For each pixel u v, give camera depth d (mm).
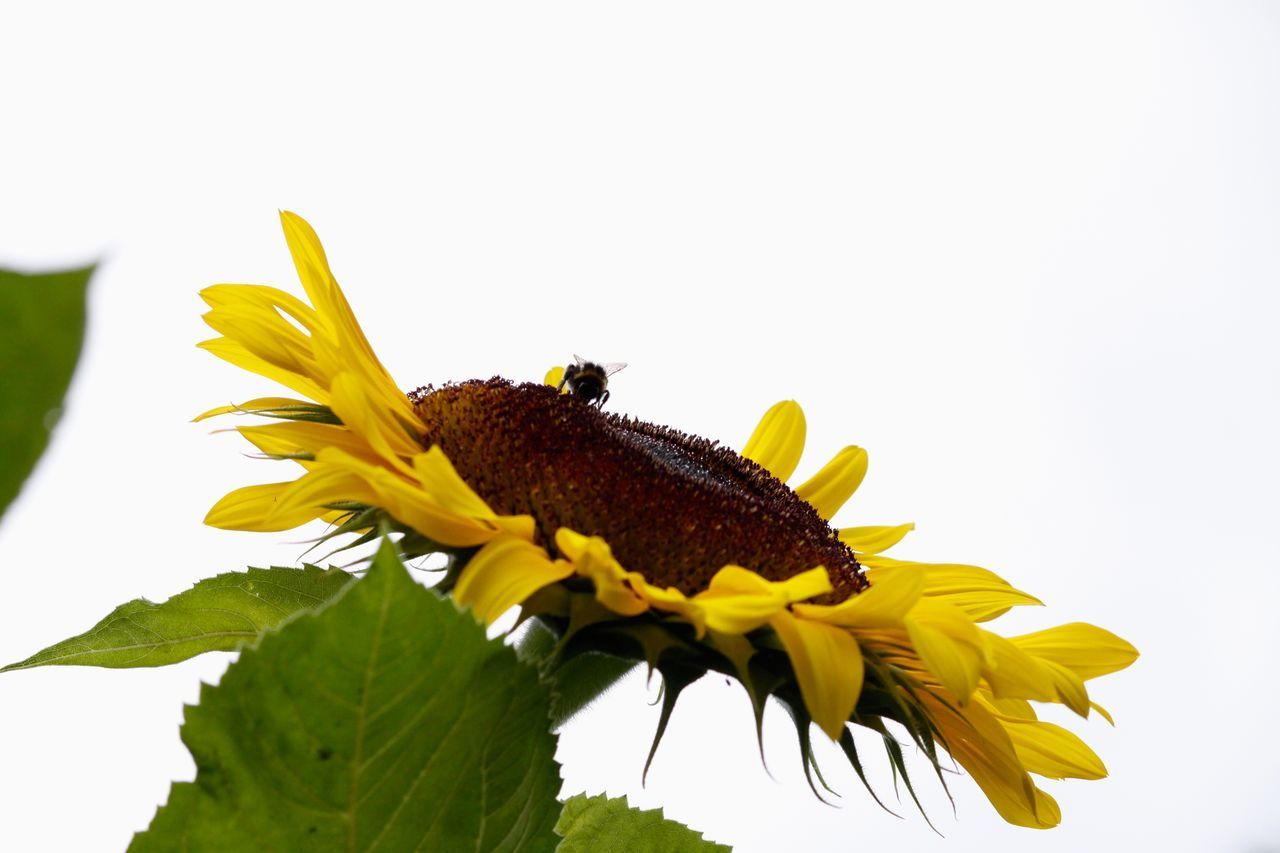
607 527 913
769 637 868
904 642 897
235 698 786
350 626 784
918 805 883
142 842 790
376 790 800
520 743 811
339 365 911
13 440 345
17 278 334
